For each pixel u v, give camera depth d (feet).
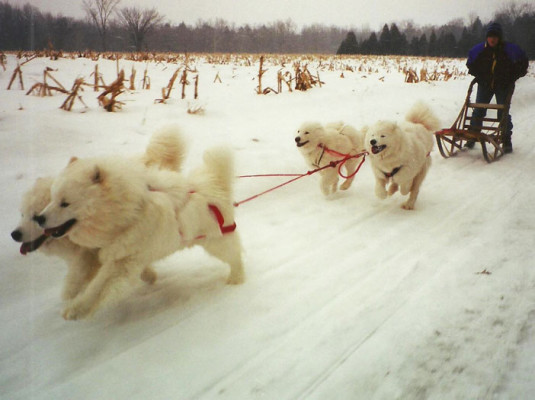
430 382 7.57
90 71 46.85
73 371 8.10
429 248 13.33
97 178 8.11
